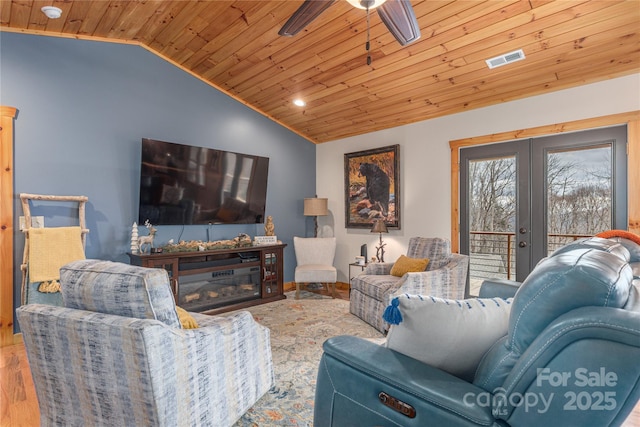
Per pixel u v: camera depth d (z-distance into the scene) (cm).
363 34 312
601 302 83
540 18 261
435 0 263
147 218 382
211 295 420
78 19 319
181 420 151
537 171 359
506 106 375
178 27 344
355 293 388
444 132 427
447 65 332
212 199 434
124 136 378
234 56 382
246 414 199
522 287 99
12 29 312
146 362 135
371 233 508
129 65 382
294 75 398
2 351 293
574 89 331
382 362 116
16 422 194
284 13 303
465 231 409
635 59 288
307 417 196
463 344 116
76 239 324
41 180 325
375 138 503
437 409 99
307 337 322
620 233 209
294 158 553
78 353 149
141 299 143
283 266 509
